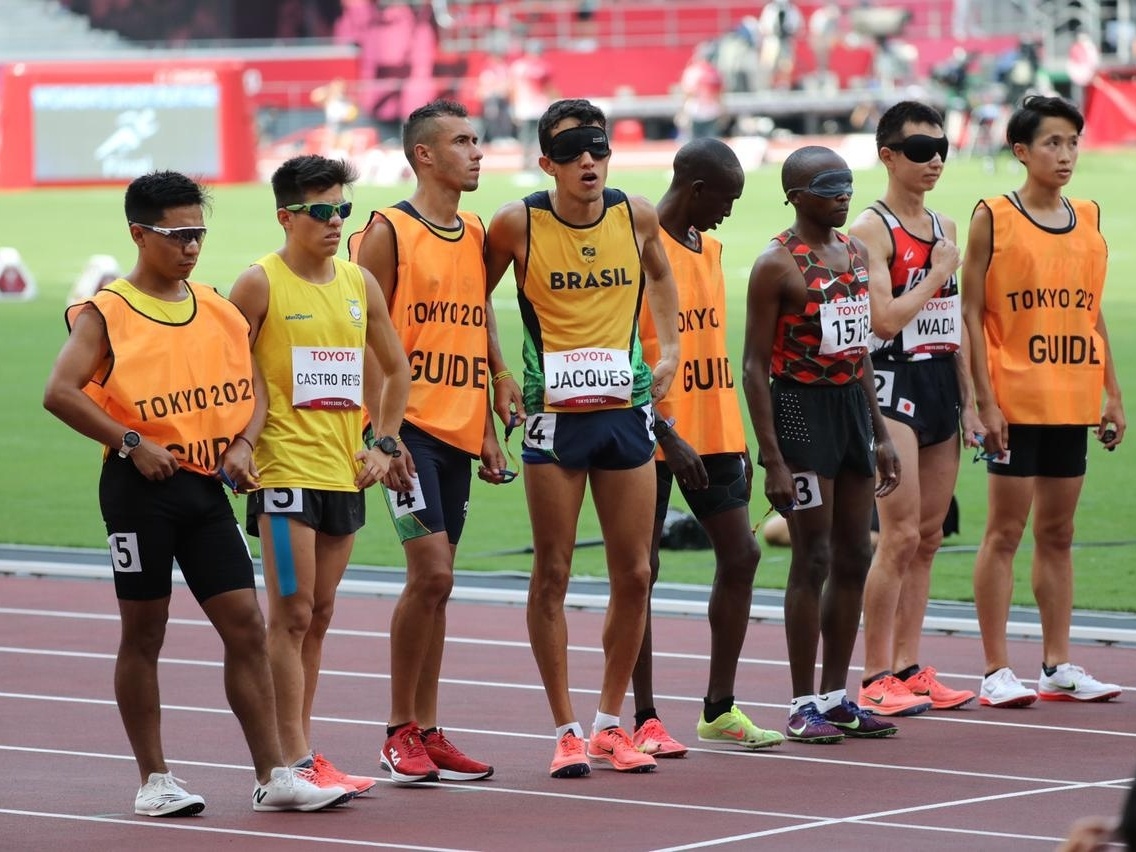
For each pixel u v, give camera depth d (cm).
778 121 16638
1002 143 15050
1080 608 3469
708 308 2553
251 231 11256
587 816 2138
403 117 17500
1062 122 2798
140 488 2134
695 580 3781
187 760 2480
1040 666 3062
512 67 16500
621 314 2386
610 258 2375
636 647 2416
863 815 2125
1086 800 2194
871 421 2622
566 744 2366
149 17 18062
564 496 2373
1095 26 16400
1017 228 2809
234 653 2177
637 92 17262
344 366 2255
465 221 2402
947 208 10862
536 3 18038
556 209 2375
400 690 2338
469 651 3212
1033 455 2797
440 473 2364
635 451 2386
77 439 5666
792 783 2302
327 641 3303
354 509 2286
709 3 17938
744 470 2558
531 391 2380
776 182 14088
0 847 2012
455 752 2358
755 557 2538
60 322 8006
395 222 2356
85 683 2966
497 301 8462
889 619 2756
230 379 2164
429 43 17525
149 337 2125
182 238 2123
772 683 2959
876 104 16162
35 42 17988
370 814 2159
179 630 3419
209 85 15012
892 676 2762
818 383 2552
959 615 3425
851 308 2548
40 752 2520
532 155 15475
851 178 2544
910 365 2747
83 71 14988
